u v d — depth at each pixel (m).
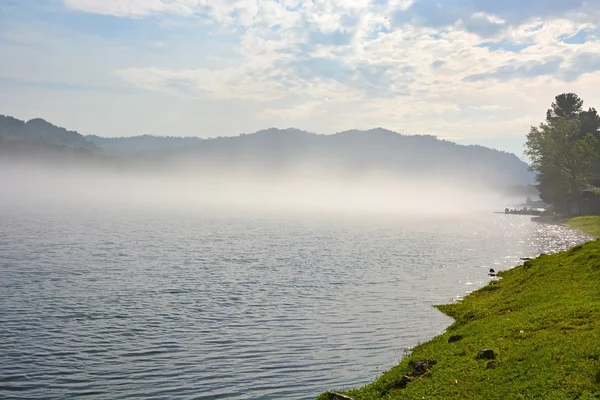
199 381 29.00
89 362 32.09
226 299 51.41
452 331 36.06
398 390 24.33
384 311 46.44
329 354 33.69
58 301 48.62
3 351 33.81
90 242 100.62
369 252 95.56
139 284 58.44
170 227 146.00
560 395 19.30
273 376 29.72
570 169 169.50
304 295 53.97
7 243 94.44
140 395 27.08
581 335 24.67
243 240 115.00
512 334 28.27
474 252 95.44
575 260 44.50
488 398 20.75
